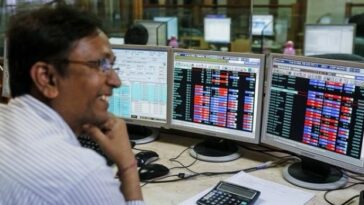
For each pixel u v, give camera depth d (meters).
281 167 1.59
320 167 1.50
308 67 1.41
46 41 0.83
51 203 0.78
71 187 0.79
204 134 1.73
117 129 1.18
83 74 0.87
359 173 1.43
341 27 3.55
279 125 1.54
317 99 1.41
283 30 4.37
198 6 4.27
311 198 1.35
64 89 0.87
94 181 0.81
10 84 0.88
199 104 1.70
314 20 4.80
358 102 1.31
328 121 1.39
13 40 0.84
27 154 0.79
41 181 0.78
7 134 0.83
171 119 1.78
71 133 0.89
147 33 2.93
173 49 1.70
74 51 0.85
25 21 0.85
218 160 1.64
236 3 4.18
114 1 3.58
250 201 1.29
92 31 0.89
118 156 1.16
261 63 1.54
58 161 0.80
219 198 1.32
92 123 0.96
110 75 0.94
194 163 1.64
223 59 1.61
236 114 1.63
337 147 1.38
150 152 1.68
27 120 0.84
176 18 4.14
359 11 4.82
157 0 4.16
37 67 0.84
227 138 1.67
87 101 0.90
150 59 1.76
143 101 1.82
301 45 4.02
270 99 1.54
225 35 4.19
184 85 1.72
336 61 1.33
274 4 4.31
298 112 1.47
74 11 0.89
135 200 1.12
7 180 0.78
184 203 1.32
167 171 1.54
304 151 1.47
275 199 1.34
